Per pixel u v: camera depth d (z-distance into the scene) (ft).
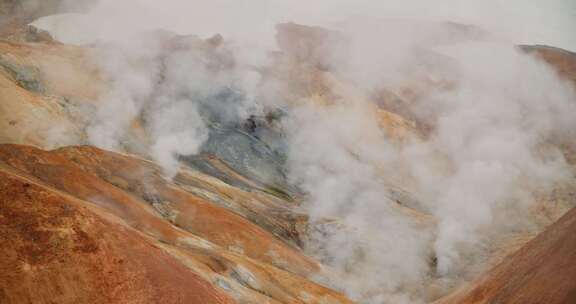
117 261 153.99
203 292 172.96
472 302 192.75
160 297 155.53
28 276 135.44
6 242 137.80
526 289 154.92
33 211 147.74
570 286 130.93
